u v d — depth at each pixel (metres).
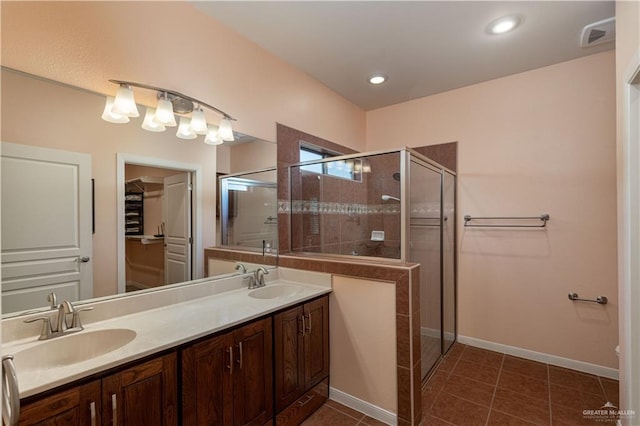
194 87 1.93
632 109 1.54
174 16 1.83
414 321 1.94
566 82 2.57
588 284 2.50
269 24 2.09
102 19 1.54
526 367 2.59
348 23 2.07
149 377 1.23
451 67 2.66
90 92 1.51
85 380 1.07
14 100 1.29
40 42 1.36
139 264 1.70
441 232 2.77
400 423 1.92
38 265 1.35
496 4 1.88
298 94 2.71
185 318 1.57
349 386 2.14
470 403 2.12
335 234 2.51
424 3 1.88
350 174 2.44
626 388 1.59
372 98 3.33
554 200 2.62
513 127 2.80
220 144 2.10
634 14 1.47
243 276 2.19
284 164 2.57
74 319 1.40
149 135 1.74
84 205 1.50
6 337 1.23
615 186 2.40
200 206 2.00
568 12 1.94
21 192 1.31
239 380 1.57
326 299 2.20
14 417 0.88
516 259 2.80
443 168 2.83
